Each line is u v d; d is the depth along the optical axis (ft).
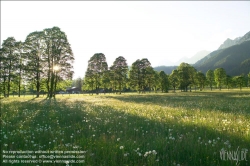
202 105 67.51
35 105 70.95
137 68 289.53
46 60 157.17
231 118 36.45
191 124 29.45
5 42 162.50
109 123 31.48
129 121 33.71
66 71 158.30
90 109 54.24
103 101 98.73
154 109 53.36
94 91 440.86
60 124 32.45
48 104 76.74
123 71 278.46
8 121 35.12
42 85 186.19
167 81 314.76
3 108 59.00
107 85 286.25
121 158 16.10
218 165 14.62
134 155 16.61
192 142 19.35
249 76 343.87
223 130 25.53
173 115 41.42
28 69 152.97
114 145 19.11
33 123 32.91
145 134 23.89
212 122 30.83
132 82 291.58
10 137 22.54
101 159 16.34
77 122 33.94
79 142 20.77
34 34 155.53
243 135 22.48
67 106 66.85
